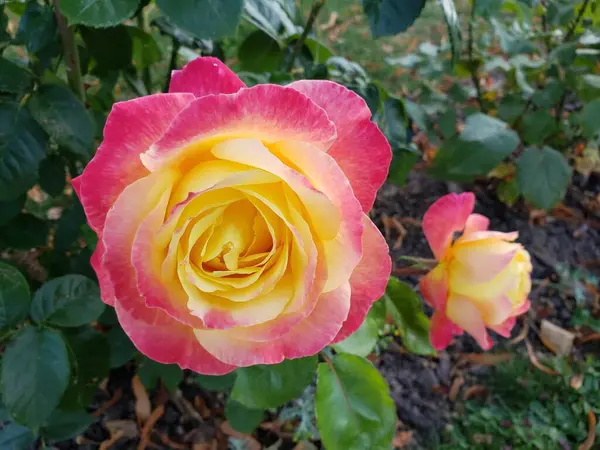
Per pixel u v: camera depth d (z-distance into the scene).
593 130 0.44
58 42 0.27
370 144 0.16
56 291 0.23
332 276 0.15
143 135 0.14
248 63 0.33
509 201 0.53
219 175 0.13
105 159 0.14
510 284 0.24
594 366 0.43
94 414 0.37
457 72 0.53
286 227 0.14
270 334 0.15
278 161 0.13
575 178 0.58
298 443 0.36
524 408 0.40
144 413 0.37
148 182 0.13
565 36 0.50
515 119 0.50
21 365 0.22
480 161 0.43
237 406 0.30
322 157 0.13
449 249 0.25
